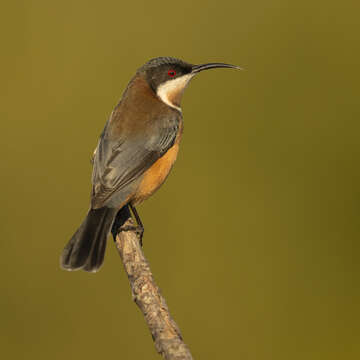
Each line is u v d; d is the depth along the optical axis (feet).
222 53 47.60
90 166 42.98
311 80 46.52
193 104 45.50
